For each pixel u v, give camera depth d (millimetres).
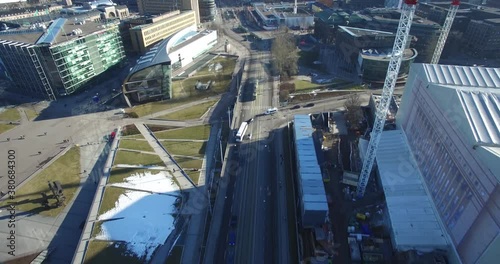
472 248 66312
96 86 179000
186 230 87000
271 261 79250
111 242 83188
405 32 70625
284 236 85312
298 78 173875
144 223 88688
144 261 78688
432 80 94125
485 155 63344
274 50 188750
